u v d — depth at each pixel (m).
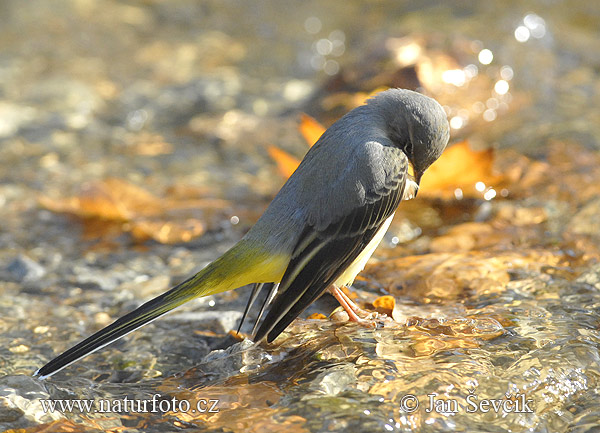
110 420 7.02
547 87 16.39
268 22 22.02
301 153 14.62
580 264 9.75
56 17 21.62
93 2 22.81
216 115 16.50
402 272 9.66
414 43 16.98
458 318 8.32
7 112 16.44
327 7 22.97
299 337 8.23
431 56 16.45
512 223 11.11
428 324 8.25
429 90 15.66
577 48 18.50
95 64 19.20
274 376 7.56
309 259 8.41
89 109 16.89
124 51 20.03
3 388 7.21
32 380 7.41
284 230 8.46
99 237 11.76
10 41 20.16
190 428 6.80
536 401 6.89
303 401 6.85
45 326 9.14
